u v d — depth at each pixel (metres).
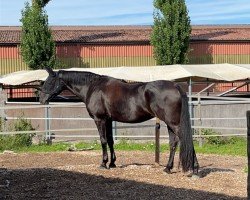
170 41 36.22
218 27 44.84
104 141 11.26
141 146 17.12
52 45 35.09
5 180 10.03
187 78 22.08
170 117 9.98
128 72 22.55
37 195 8.73
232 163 13.17
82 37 39.38
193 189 9.11
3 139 17.28
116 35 40.34
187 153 9.78
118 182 9.82
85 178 10.21
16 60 37.38
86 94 11.36
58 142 18.61
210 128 17.22
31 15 34.78
